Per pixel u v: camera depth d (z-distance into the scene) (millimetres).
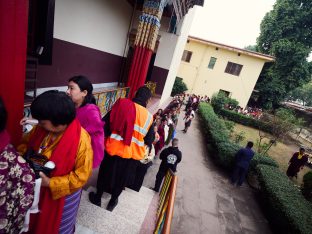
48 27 4191
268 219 6477
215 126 12117
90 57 8234
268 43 27578
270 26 26750
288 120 13516
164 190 3604
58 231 1595
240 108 23656
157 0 6051
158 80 13617
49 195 1379
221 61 24031
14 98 1472
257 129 21547
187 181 7480
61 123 1254
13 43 1341
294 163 10320
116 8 9117
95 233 2434
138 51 6512
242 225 5984
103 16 8266
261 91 27047
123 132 2539
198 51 24234
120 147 2539
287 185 6984
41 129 1476
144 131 2629
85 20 7172
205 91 24906
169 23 12688
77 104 1906
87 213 2678
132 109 2555
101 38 8648
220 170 9086
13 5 1271
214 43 23250
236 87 24297
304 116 28047
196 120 17625
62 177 1352
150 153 3812
